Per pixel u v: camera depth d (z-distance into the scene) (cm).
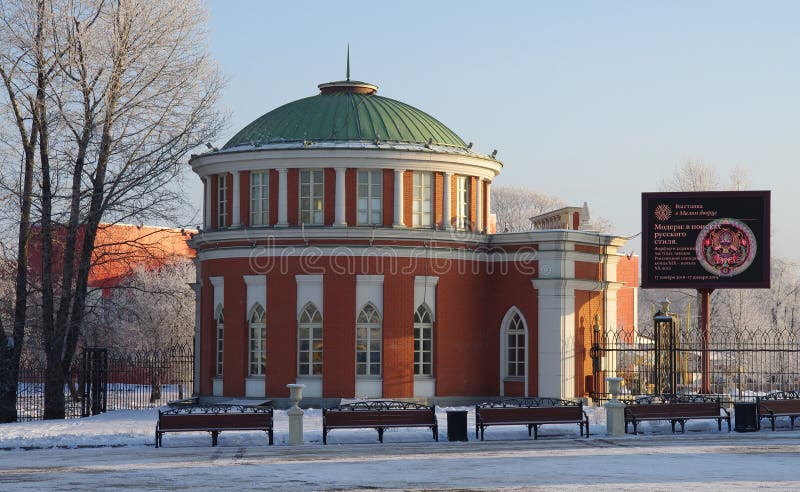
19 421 3994
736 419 3300
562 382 4191
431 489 2005
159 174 4188
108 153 4097
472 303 4325
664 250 4309
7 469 2409
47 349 4119
